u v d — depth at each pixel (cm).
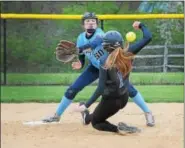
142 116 1291
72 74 2173
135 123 1190
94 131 1093
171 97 1642
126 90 985
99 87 978
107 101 984
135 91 1145
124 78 979
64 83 2003
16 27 2359
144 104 1151
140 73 2161
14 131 1104
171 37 2294
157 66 2197
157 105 1485
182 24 2306
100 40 1073
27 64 2314
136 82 1969
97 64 1102
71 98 1183
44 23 2338
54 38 2328
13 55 2328
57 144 970
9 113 1375
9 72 2311
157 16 1861
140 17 1862
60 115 1204
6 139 1020
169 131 1084
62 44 1096
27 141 1003
